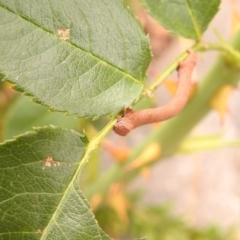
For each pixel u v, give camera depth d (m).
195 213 0.64
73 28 0.21
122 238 0.53
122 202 0.38
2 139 0.38
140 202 0.58
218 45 0.24
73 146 0.20
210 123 0.68
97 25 0.21
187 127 0.33
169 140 0.33
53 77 0.20
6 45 0.20
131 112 0.21
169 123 0.33
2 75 0.20
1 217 0.20
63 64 0.21
